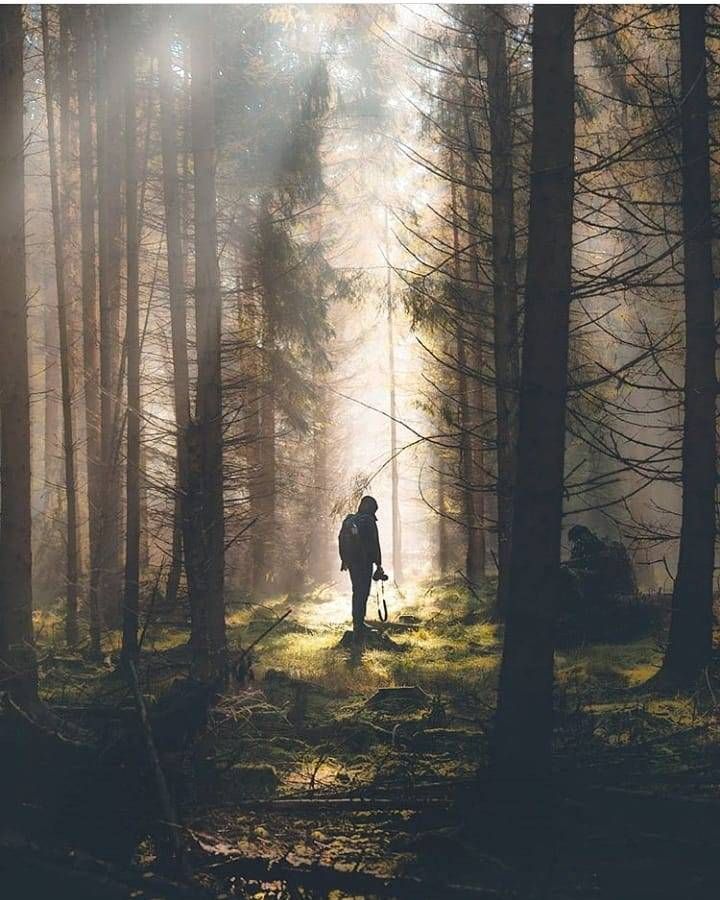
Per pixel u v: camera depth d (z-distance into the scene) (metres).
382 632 16.91
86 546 22.02
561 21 7.04
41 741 6.76
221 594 11.29
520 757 6.81
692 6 11.98
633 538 12.30
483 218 17.73
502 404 14.49
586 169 7.16
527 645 6.92
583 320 18.03
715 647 12.77
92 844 6.30
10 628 9.64
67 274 22.36
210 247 11.88
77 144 21.56
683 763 7.28
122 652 12.97
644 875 5.53
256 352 19.72
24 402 10.04
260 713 9.52
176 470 14.95
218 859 6.00
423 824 6.44
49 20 18.05
